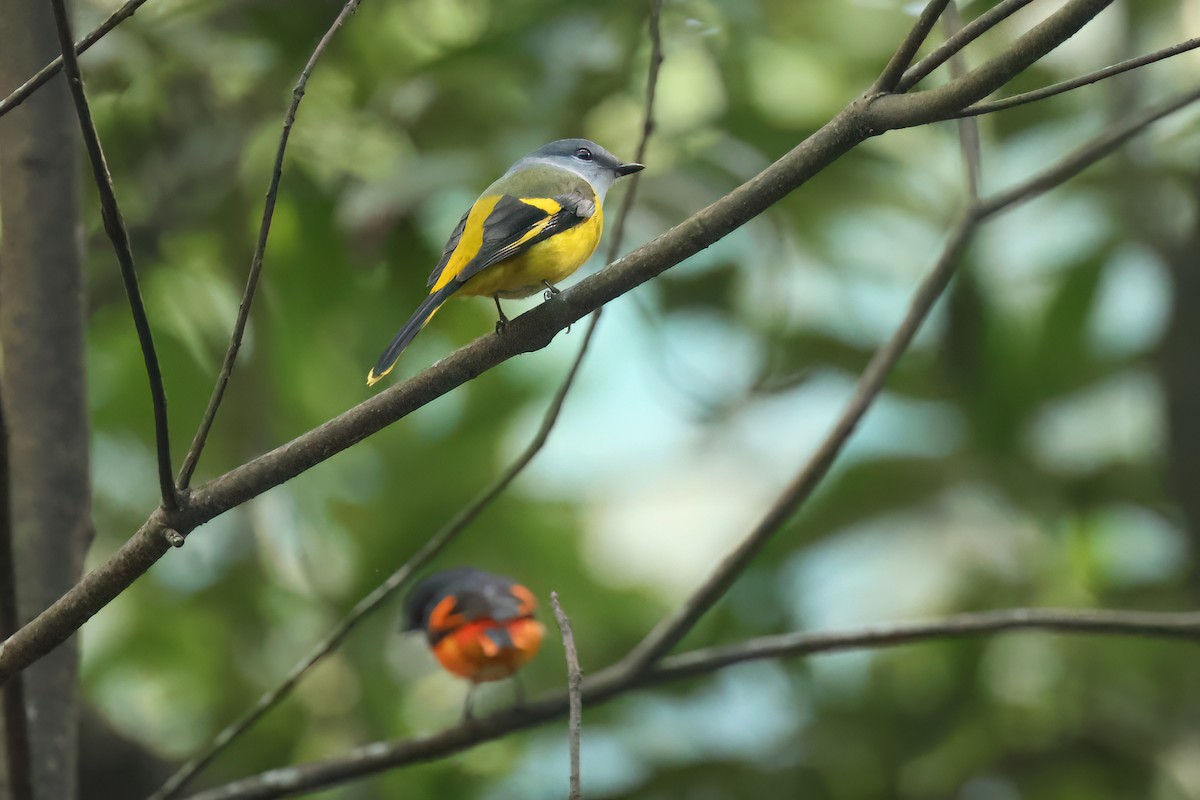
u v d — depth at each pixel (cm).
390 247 1093
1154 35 1233
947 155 1259
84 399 771
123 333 1168
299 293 1123
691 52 1108
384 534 1280
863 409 802
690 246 579
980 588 1225
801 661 1241
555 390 1399
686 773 1197
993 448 1248
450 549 1299
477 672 1012
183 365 1169
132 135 1076
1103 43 1249
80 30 1018
